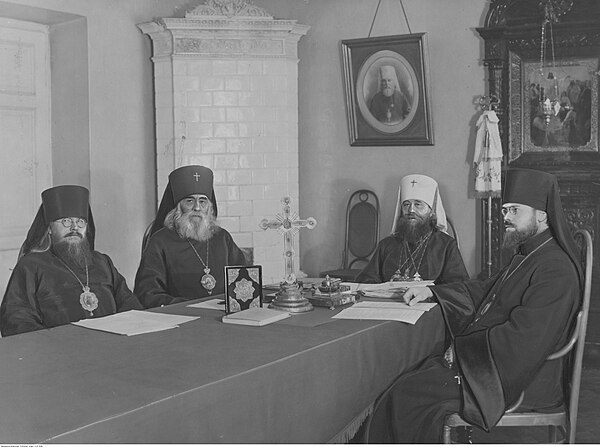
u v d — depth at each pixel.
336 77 6.44
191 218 4.25
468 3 5.85
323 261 6.62
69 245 3.62
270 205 6.20
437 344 3.44
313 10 6.47
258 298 3.24
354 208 6.35
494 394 2.78
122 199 5.86
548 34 5.48
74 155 5.68
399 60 6.04
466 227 5.95
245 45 6.05
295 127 6.30
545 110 5.34
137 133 5.97
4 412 1.91
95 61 5.60
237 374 2.23
